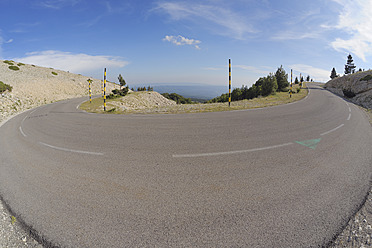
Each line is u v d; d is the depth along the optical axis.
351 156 4.54
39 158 4.85
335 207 2.68
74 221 2.49
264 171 3.72
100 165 4.18
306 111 12.18
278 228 2.29
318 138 6.00
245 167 3.89
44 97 30.53
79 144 5.85
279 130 6.96
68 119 11.31
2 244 2.21
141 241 2.14
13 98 22.30
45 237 2.28
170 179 3.45
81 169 4.03
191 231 2.26
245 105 15.27
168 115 10.90
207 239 2.15
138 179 3.49
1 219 2.62
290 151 4.80
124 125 8.44
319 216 2.50
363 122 9.24
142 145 5.43
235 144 5.33
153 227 2.33
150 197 2.93
